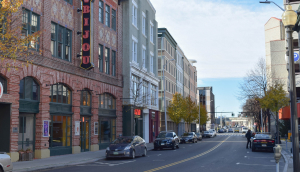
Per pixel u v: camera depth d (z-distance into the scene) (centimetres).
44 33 2284
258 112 7100
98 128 3094
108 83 3262
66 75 2531
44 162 1942
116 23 3544
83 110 2830
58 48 2495
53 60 2362
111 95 3403
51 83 2348
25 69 2080
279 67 5466
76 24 2723
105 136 3247
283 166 1777
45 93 2281
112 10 3494
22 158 2014
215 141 5028
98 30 3094
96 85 3016
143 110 4231
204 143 4456
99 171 1574
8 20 1433
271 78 5025
